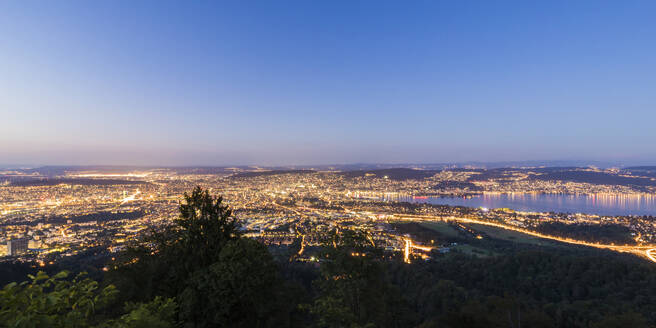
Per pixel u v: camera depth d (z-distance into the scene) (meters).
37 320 3.28
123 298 10.07
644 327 18.95
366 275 11.67
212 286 9.23
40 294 3.53
